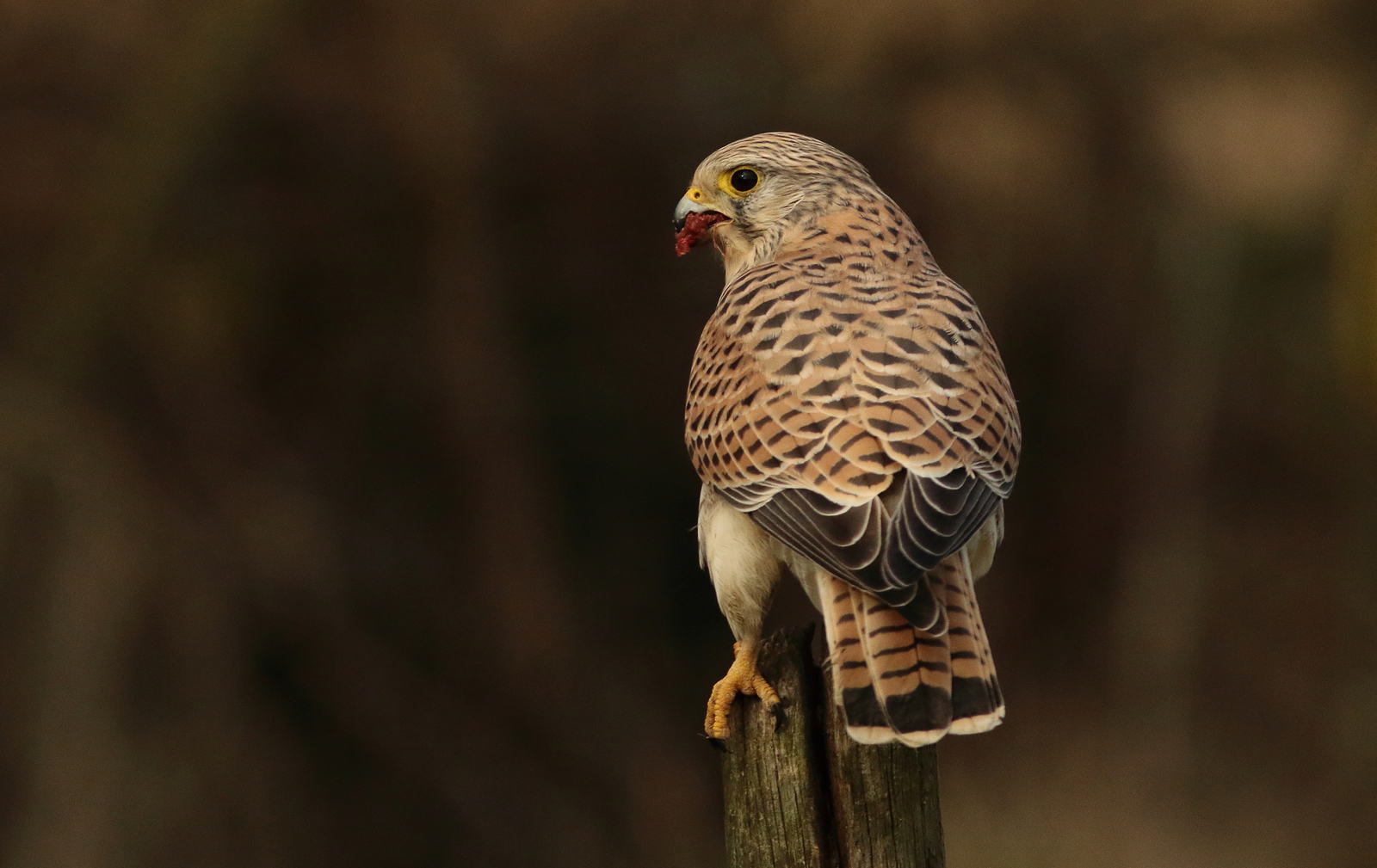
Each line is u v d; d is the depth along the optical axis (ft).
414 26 42.34
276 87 42.42
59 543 40.65
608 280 47.73
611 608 50.60
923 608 14.70
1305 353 51.47
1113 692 51.08
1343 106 44.70
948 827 44.78
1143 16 42.80
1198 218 47.01
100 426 41.98
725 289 19.57
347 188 44.57
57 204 41.68
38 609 40.16
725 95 43.60
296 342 46.32
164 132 40.65
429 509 48.52
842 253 18.99
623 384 49.32
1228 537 52.95
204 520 43.68
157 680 41.83
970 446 16.03
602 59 43.50
